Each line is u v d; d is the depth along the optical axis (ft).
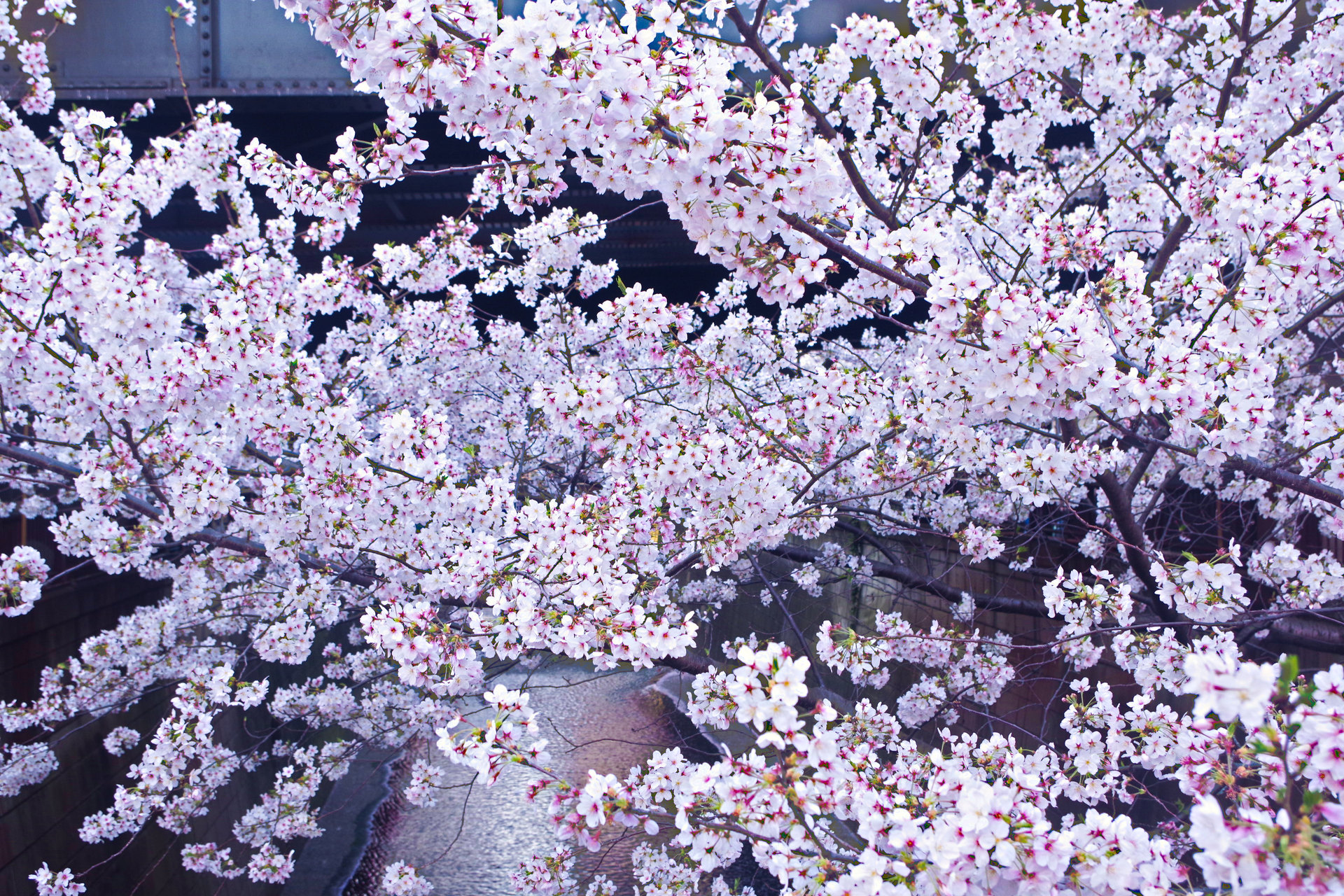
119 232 10.96
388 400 19.95
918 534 23.20
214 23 21.94
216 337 9.97
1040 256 11.28
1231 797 6.25
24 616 17.37
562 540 9.29
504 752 6.41
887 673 14.11
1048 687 20.71
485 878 26.27
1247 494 15.62
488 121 6.24
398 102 6.07
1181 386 7.13
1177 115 15.34
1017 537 18.28
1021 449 12.31
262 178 9.56
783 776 5.79
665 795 6.59
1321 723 4.45
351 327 19.88
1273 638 14.34
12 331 10.44
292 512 11.25
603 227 18.07
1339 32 12.71
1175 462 16.58
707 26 9.53
